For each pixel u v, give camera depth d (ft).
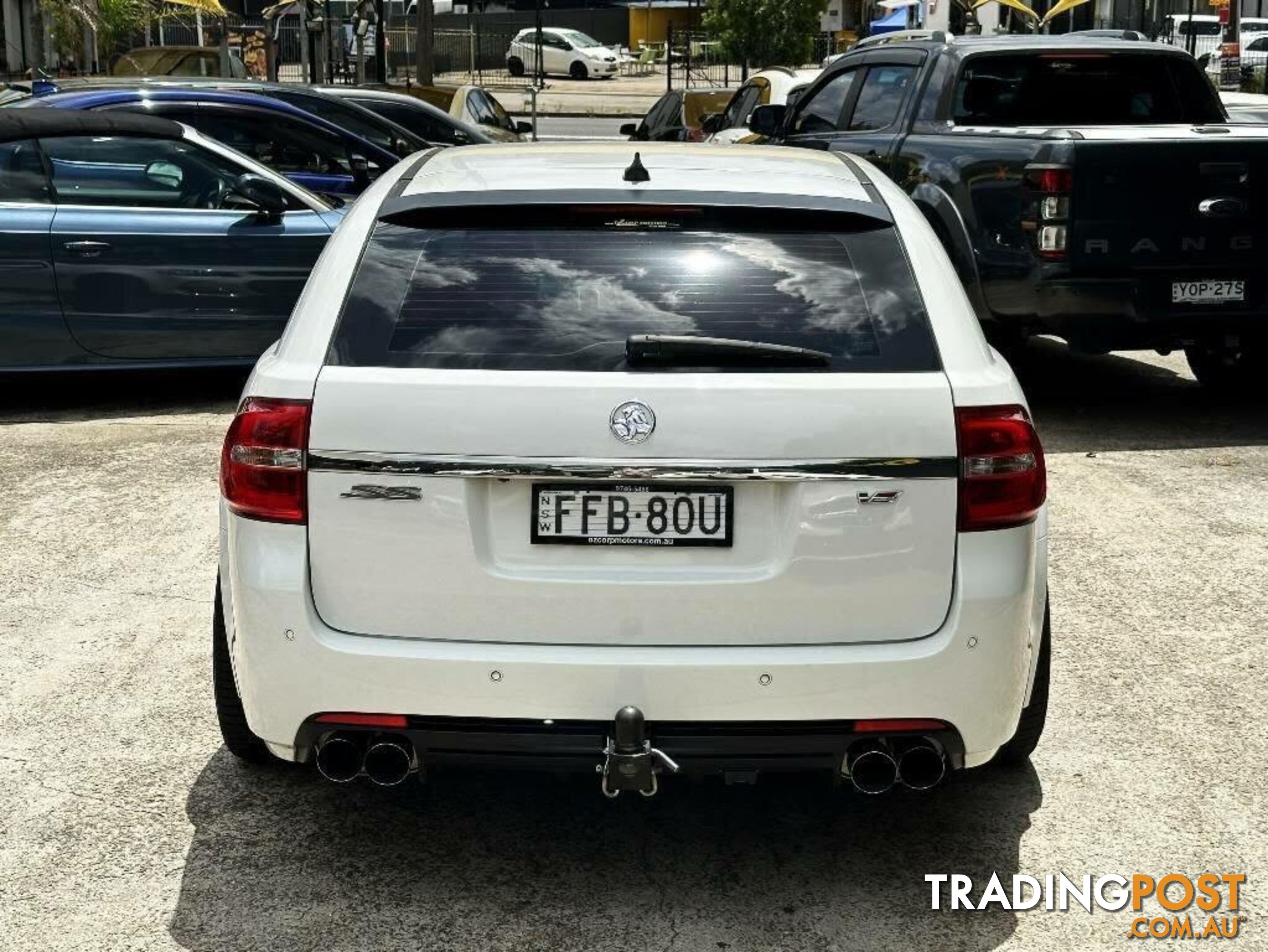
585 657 10.32
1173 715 14.87
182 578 18.48
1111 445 25.63
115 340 26.86
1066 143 24.56
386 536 10.41
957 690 10.54
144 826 12.46
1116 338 25.41
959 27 89.40
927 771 10.76
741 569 10.45
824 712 10.43
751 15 124.67
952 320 10.96
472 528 10.37
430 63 94.99
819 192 11.84
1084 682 15.69
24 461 23.70
